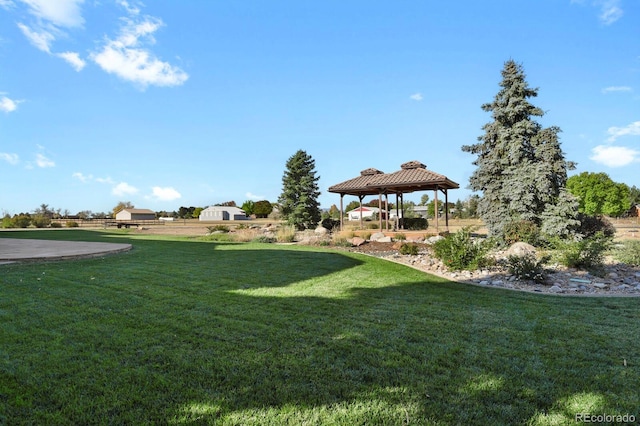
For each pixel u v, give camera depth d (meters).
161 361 2.97
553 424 2.13
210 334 3.64
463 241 8.55
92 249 10.94
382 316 4.39
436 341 3.52
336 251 11.59
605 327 3.99
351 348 3.31
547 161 13.26
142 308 4.54
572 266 8.31
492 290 6.14
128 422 2.12
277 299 5.18
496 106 14.66
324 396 2.45
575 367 2.92
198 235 21.50
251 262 8.83
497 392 2.51
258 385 2.59
